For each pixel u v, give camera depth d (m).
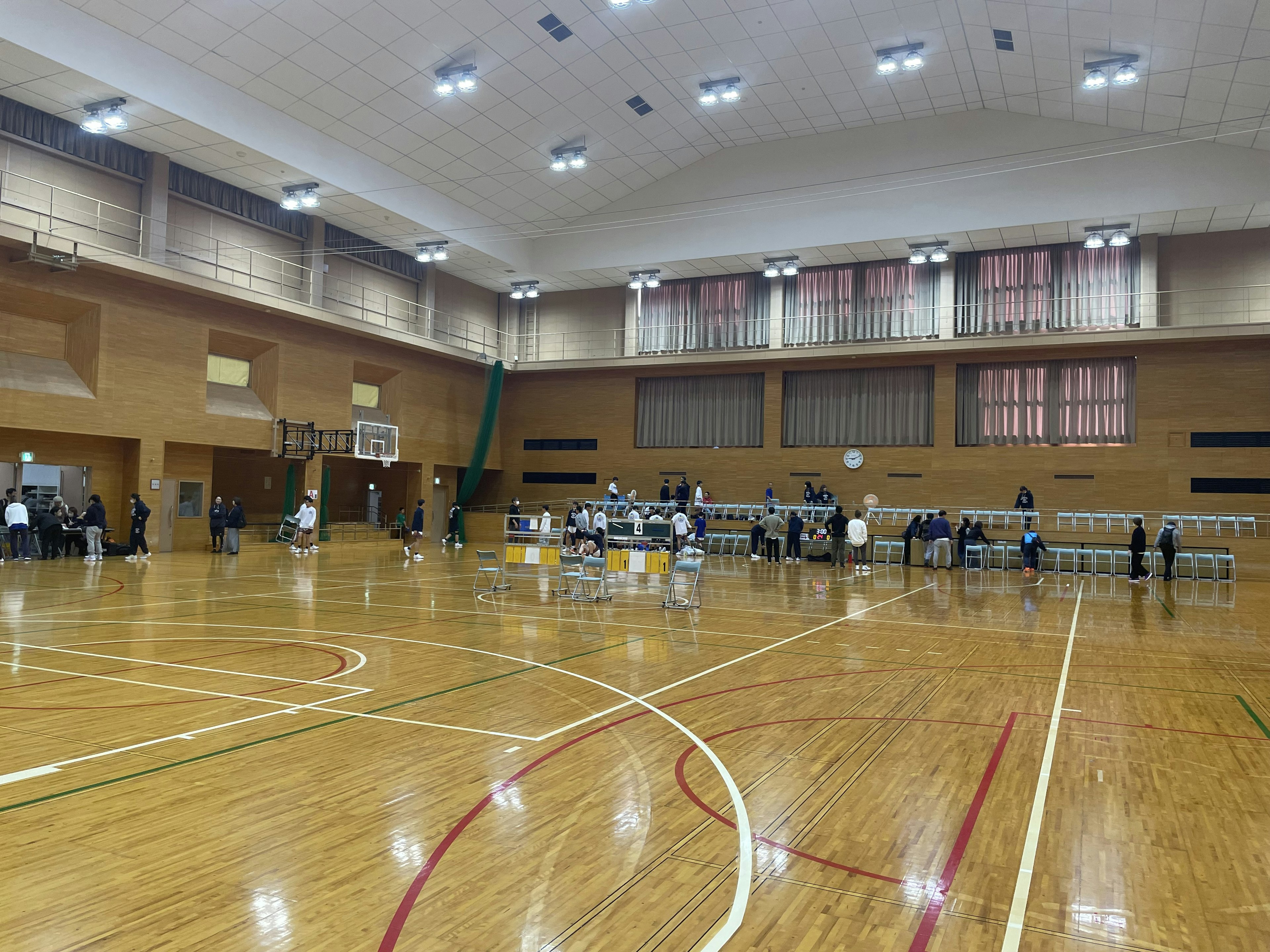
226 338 24.61
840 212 27.45
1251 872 4.01
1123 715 7.12
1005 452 28.16
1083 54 20.08
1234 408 25.45
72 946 3.13
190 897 3.56
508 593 15.81
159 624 11.16
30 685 7.54
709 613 13.73
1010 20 19.48
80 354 21.22
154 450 22.42
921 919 3.50
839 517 24.45
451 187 27.30
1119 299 26.77
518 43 20.45
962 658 9.83
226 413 24.44
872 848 4.25
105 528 20.41
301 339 26.55
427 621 11.99
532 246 32.25
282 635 10.47
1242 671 9.17
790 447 31.28
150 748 5.72
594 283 33.50
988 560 25.22
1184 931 3.43
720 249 29.12
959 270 28.80
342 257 28.72
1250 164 23.03
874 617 13.41
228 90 20.81
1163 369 26.33
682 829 4.44
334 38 19.23
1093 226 25.36
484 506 36.00
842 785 5.21
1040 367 28.00
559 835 4.33
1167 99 21.45
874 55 22.14
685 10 19.89
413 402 31.27
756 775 5.37
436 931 3.30
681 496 30.17
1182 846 4.32
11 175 19.20
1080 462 27.19
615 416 34.00
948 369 28.97
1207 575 23.19
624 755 5.77
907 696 7.77
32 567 18.33
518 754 5.74
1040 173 25.09
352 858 4.00
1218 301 26.11
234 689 7.54
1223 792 5.17
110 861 3.90
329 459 31.31
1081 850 4.25
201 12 17.95
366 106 22.22
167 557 21.67
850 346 29.34
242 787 4.97
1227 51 18.25
